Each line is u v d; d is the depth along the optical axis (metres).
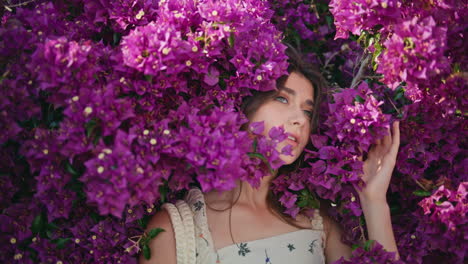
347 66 2.05
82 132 1.14
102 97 1.14
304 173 1.59
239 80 1.41
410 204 1.64
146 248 1.42
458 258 1.48
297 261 1.53
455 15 1.29
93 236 1.36
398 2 1.24
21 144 1.27
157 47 1.21
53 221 1.40
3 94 1.20
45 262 1.35
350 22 1.34
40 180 1.21
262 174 1.35
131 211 1.37
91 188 1.14
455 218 1.37
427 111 1.49
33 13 1.38
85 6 1.44
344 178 1.49
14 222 1.31
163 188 1.27
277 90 1.52
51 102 1.18
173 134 1.21
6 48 1.29
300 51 2.04
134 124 1.23
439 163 1.63
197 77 1.35
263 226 1.56
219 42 1.32
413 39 1.17
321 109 1.68
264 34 1.44
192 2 1.36
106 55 1.29
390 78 1.23
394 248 1.50
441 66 1.19
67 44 1.15
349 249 1.65
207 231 1.48
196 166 1.18
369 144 1.46
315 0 2.06
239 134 1.23
